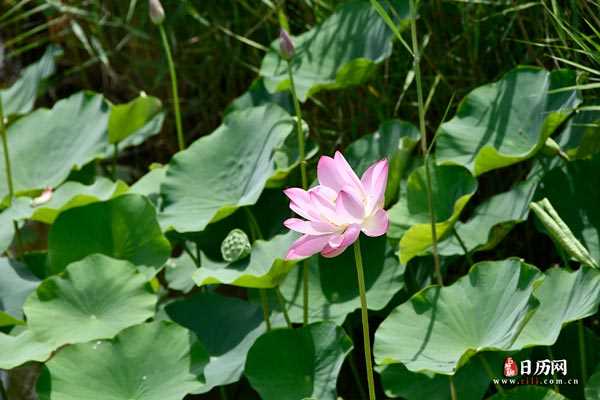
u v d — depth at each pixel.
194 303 3.33
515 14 3.52
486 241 3.18
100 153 4.00
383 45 3.71
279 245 3.16
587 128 3.17
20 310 3.34
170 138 5.05
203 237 3.57
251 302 3.31
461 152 3.33
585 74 3.18
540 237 3.70
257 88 4.10
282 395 2.79
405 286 3.36
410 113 4.05
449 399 2.75
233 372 2.99
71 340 2.93
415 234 3.02
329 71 3.84
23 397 3.56
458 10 3.88
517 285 2.68
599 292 2.58
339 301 3.22
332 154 4.28
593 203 3.13
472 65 3.82
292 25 4.52
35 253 3.60
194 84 4.83
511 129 3.31
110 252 3.39
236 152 3.66
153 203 3.69
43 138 4.18
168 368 2.82
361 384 3.40
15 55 5.58
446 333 2.71
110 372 2.80
